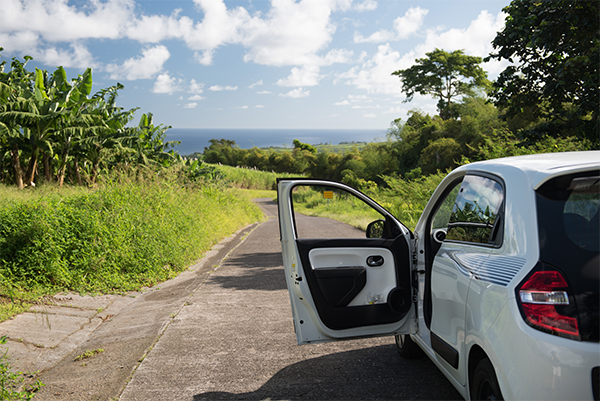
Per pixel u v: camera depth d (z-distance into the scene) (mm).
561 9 8414
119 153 17094
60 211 7688
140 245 8312
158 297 6773
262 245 13180
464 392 2512
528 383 1850
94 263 7219
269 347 4402
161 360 4113
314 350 4285
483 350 2203
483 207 2592
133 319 5586
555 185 2123
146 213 9633
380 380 3502
